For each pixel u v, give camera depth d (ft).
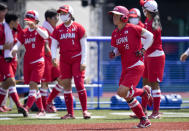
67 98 82.43
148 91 68.59
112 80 127.54
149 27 82.79
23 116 87.25
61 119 81.10
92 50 208.85
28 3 235.61
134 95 66.13
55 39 81.51
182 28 293.64
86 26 241.55
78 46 80.53
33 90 85.56
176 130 61.87
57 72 96.78
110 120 79.20
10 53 85.61
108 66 128.16
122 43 67.41
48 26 95.45
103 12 262.47
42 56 86.22
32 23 83.71
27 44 85.81
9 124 71.36
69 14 79.25
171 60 127.44
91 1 224.53
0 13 86.33
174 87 126.00
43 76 95.81
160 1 279.49
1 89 90.99
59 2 239.91
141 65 67.00
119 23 67.67
